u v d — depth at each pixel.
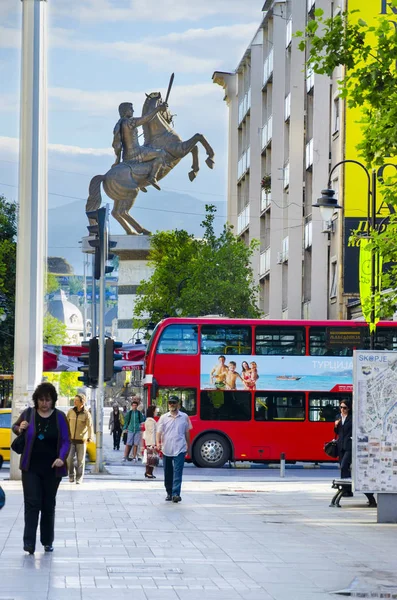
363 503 32.78
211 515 27.84
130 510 28.73
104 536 22.17
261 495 35.78
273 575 17.02
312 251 77.25
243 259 88.38
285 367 54.03
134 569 17.38
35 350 39.69
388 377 26.80
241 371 53.91
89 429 40.19
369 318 33.97
